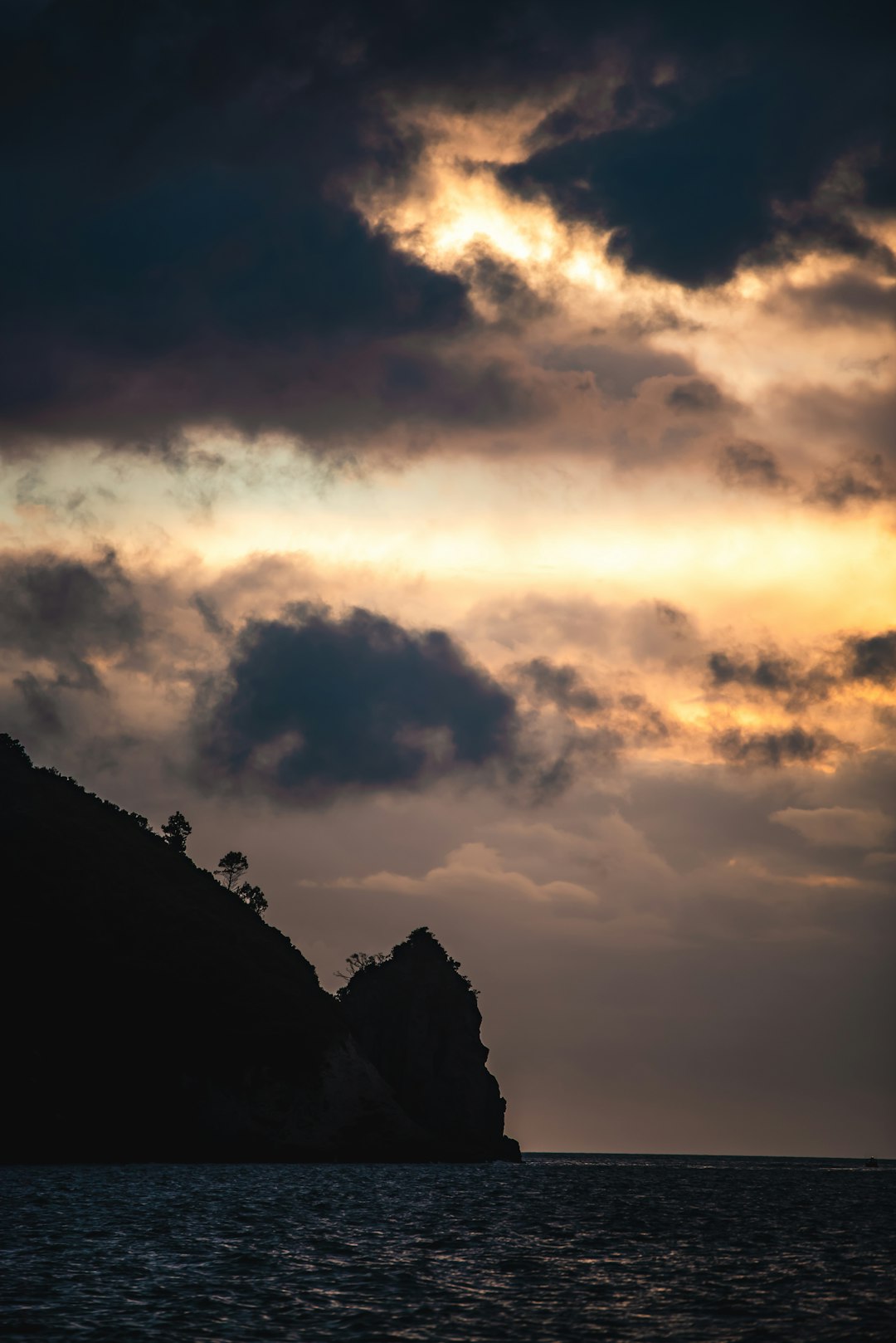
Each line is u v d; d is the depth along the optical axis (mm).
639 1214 88875
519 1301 45469
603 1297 46812
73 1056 152500
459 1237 67375
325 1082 164500
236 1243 60656
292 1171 133000
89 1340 37750
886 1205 109562
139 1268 51375
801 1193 133125
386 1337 38719
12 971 159250
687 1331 40562
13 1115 142750
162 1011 162875
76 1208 78000
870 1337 39781
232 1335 38688
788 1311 44344
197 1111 153875
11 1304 42906
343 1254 57719
